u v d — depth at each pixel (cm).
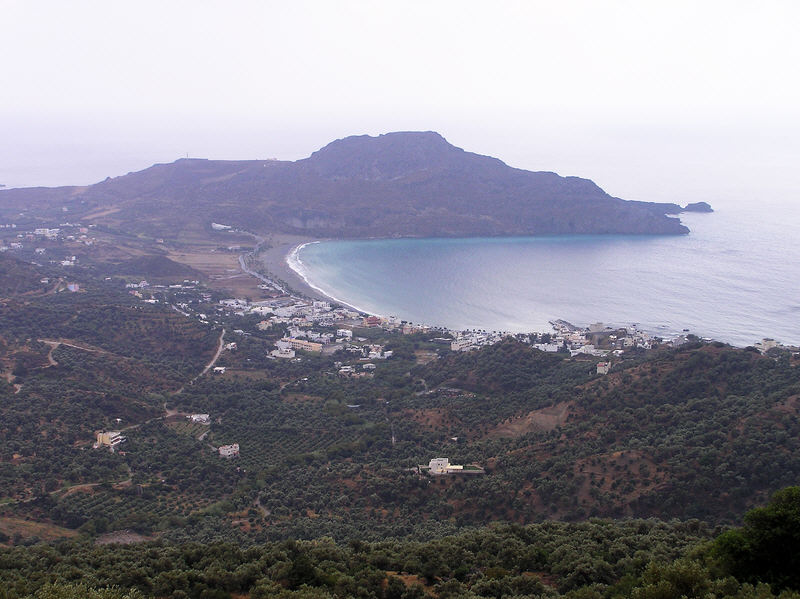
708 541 6950
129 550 7912
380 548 7744
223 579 6700
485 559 7181
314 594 5978
